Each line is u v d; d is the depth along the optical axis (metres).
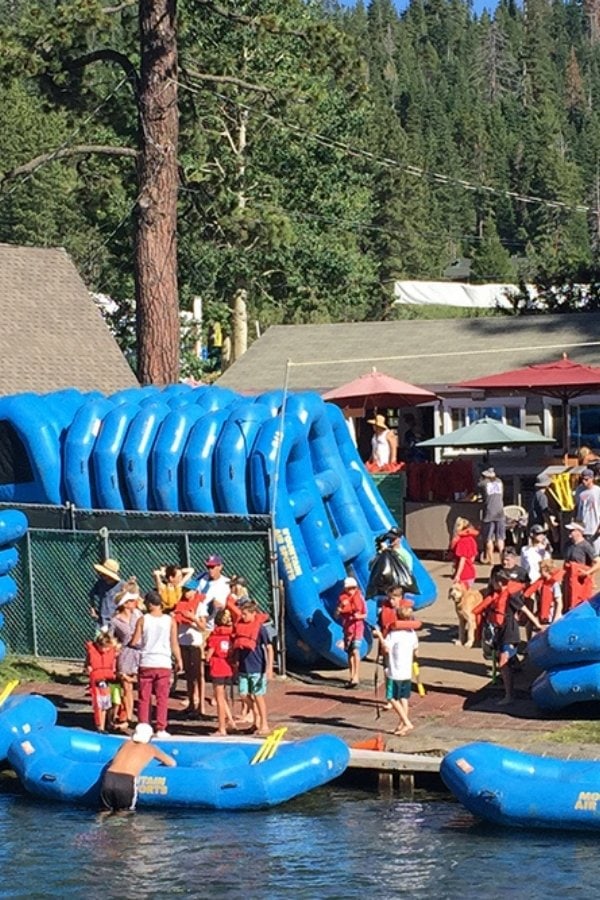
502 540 36.84
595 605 23.98
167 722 24.39
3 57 40.72
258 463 27.67
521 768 20.11
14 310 45.09
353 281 69.81
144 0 38.97
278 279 68.94
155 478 28.75
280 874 18.05
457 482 39.78
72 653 29.06
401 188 146.00
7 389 41.69
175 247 39.91
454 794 20.31
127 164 60.38
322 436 29.84
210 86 47.28
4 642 29.69
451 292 114.81
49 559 29.22
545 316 52.44
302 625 27.58
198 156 61.84
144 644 22.94
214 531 27.80
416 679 24.52
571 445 45.66
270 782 20.84
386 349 52.34
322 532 28.62
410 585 25.98
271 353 54.38
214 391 31.17
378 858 18.58
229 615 23.36
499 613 24.73
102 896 17.42
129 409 30.00
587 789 19.41
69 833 20.02
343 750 21.67
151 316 39.38
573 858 18.45
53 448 29.95
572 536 26.39
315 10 69.69
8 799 22.00
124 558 28.41
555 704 23.58
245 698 24.05
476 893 17.17
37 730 23.11
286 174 66.69
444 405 48.00
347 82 44.09
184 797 20.98
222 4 60.66
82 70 42.72
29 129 92.38
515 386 38.94
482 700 24.95
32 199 91.69
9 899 17.33
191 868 18.34
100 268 81.06
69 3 41.41
